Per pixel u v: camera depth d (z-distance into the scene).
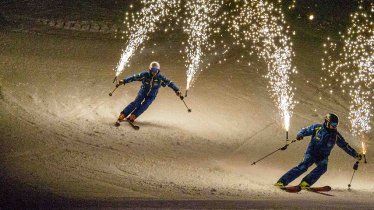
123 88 58.09
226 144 46.78
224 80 64.94
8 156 33.22
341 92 65.12
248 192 31.20
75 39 75.62
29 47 68.94
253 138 49.50
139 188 29.06
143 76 48.75
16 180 27.86
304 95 63.09
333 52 79.31
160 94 58.22
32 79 56.38
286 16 92.75
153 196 27.16
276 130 52.22
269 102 59.56
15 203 22.12
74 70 61.72
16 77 56.09
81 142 39.62
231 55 74.94
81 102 52.44
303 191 34.69
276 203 24.70
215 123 51.94
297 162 44.78
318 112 58.62
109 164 34.66
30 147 35.94
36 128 41.41
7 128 39.91
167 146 43.06
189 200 25.28
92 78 59.84
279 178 39.00
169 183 31.34
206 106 56.12
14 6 85.31
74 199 24.36
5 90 51.19
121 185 29.47
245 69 69.69
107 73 62.41
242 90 62.25
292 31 86.94
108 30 80.88
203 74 66.50
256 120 54.19
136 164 35.91
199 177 34.94
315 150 36.88
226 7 93.50
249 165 42.06
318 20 92.31
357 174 43.88
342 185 40.12
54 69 61.03
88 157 35.62
